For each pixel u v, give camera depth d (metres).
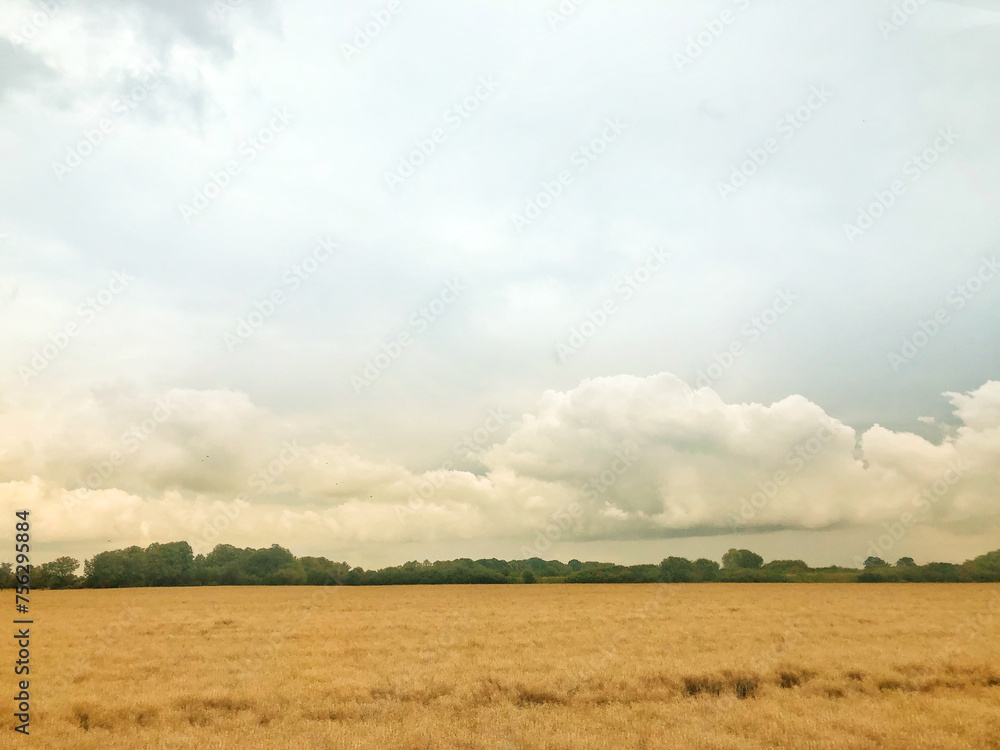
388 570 94.56
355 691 14.08
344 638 24.28
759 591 60.75
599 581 94.44
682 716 12.15
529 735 10.77
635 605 41.62
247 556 95.81
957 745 10.04
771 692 14.28
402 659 18.81
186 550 92.62
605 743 10.43
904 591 58.69
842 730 10.92
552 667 16.92
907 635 23.38
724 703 13.23
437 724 11.57
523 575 95.44
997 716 11.64
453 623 29.58
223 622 31.16
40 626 29.66
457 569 95.12
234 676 16.30
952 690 14.48
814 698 13.32
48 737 10.81
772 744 10.43
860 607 37.94
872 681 15.01
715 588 69.00
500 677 15.33
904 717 11.68
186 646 22.22
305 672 16.45
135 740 10.77
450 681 15.07
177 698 13.36
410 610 38.78
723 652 19.09
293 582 92.06
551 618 31.77
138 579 86.19
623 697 13.81
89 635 25.81
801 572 91.62
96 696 13.42
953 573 82.44
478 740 10.53
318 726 11.54
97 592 68.25
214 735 10.96
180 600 52.00
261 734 11.06
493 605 43.09
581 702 13.48
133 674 16.69
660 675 15.27
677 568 94.12
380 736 10.85
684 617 31.73
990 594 52.25
